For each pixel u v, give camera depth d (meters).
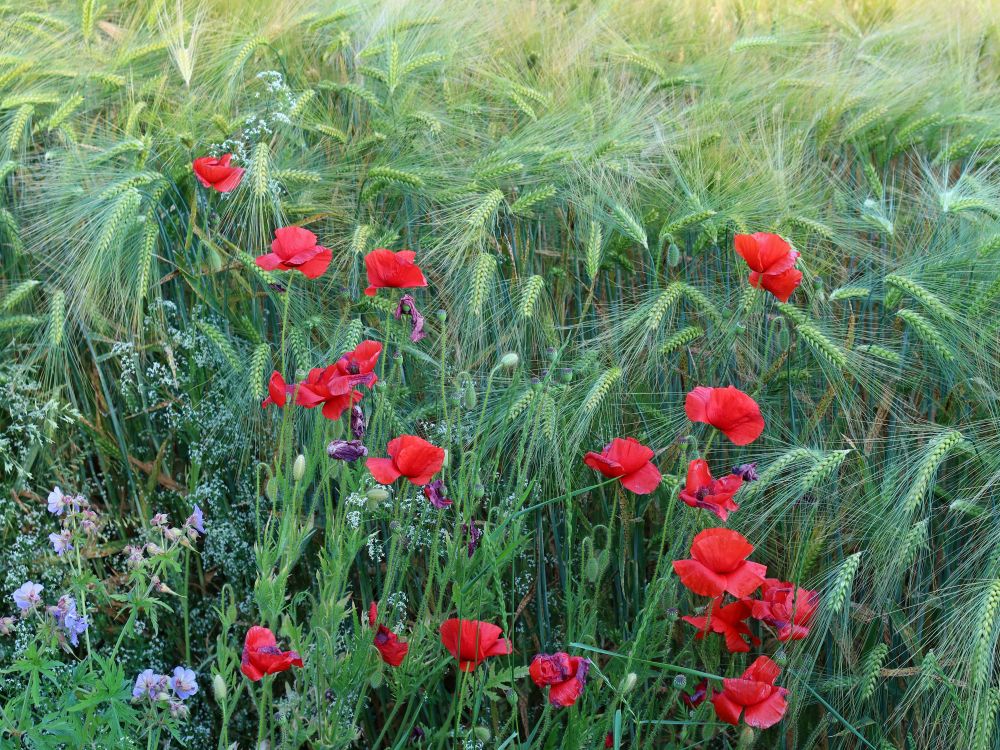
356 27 3.41
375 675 2.86
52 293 3.14
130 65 3.33
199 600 3.16
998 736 2.91
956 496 3.01
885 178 3.34
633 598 3.06
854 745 3.02
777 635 2.90
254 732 3.12
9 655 3.08
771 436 3.06
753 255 2.93
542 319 3.10
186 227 3.17
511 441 3.06
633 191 3.19
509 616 3.06
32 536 3.12
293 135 3.23
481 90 3.36
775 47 3.59
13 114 3.25
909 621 2.98
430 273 3.14
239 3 3.44
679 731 3.04
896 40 3.62
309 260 2.89
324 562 2.85
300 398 2.81
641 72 3.51
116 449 3.12
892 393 3.05
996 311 3.04
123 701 2.84
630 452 2.87
